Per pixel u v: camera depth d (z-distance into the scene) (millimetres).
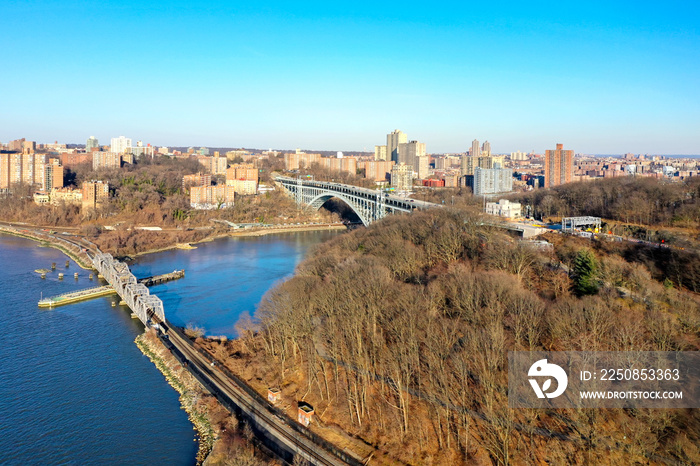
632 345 92500
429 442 87562
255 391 112188
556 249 160125
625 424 81438
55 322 163125
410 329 108062
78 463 92875
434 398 93812
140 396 115938
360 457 87812
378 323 123062
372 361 111562
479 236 179750
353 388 104875
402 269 160750
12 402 112688
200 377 120875
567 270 142000
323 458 87688
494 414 85125
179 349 137000
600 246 158375
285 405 105500
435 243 176875
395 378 101500
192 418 107000
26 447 97312
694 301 114625
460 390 94312
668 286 124812
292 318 124812
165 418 107312
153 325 151750
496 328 101875
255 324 148000
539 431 84062
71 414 108312
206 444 97812
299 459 87562
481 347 99125
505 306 114375
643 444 77375
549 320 106375
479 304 118125
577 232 177000
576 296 124062
